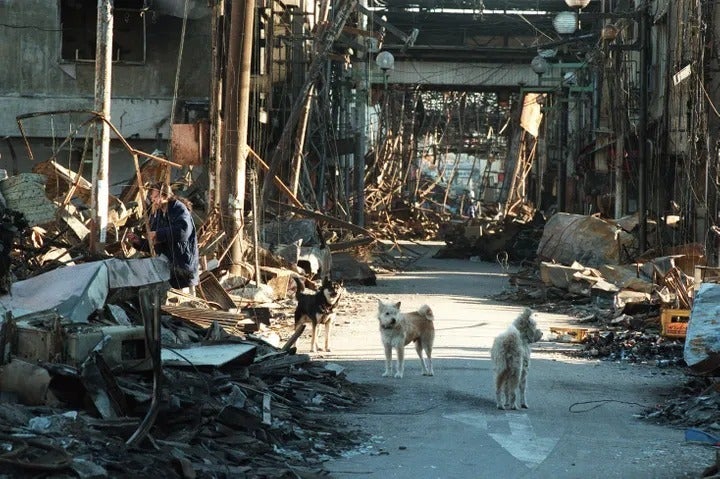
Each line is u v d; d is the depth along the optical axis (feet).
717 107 77.05
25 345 29.89
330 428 32.99
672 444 32.27
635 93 113.91
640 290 75.61
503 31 171.01
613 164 122.52
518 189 247.91
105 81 51.49
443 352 52.19
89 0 96.73
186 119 96.22
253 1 73.10
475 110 255.50
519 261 137.69
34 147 97.45
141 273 40.29
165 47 96.48
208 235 72.13
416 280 104.37
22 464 21.77
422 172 305.12
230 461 27.45
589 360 51.19
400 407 37.50
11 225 37.19
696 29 75.51
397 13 167.94
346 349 52.65
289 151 119.14
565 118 177.99
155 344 28.22
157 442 26.61
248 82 73.31
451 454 30.37
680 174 92.07
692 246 73.51
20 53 96.58
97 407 27.68
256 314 60.64
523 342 37.96
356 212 149.48
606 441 32.60
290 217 97.04
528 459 29.94
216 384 33.60
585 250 99.25
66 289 36.68
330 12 126.31
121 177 97.30
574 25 102.47
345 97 144.97
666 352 52.70
